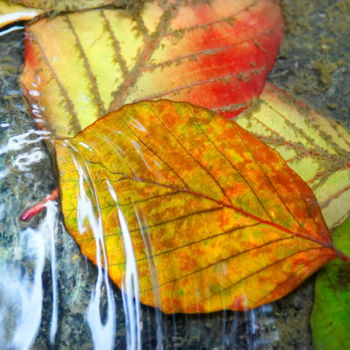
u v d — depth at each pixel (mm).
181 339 208
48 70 230
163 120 218
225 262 207
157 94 229
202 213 210
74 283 210
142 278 208
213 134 216
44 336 205
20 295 208
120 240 210
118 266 209
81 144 218
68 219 211
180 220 210
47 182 220
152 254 208
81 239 210
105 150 217
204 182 212
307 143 231
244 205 210
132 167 215
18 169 221
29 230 214
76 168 215
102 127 219
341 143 231
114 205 212
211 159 214
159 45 234
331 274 212
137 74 230
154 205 211
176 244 208
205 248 208
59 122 225
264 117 234
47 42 233
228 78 234
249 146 214
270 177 212
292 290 206
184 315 209
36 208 217
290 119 235
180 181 212
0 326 205
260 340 208
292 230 208
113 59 231
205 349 207
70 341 205
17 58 236
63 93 227
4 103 228
